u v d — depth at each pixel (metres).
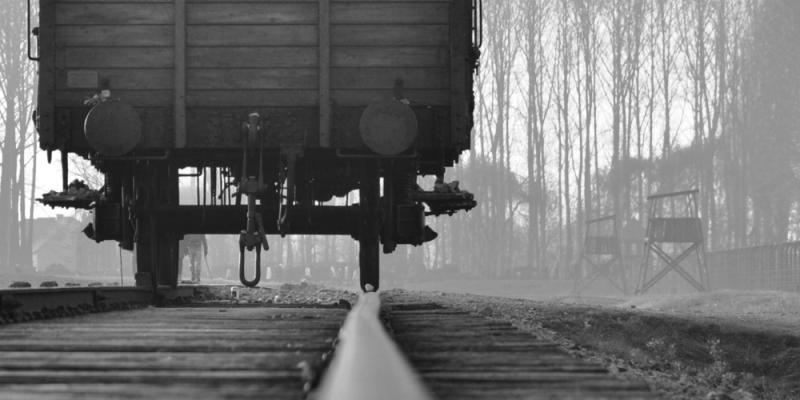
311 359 5.38
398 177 13.77
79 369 5.39
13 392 4.41
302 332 7.59
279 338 7.06
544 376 5.10
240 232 13.66
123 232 13.57
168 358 5.73
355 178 14.24
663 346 13.48
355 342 3.44
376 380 2.62
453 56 12.88
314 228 13.87
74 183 13.57
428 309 12.21
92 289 10.97
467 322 9.15
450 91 12.94
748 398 10.14
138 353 6.11
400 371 2.78
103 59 13.00
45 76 12.91
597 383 4.87
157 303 13.48
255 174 13.88
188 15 13.03
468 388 4.76
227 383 4.77
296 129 13.05
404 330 8.10
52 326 8.28
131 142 12.63
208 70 13.02
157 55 13.02
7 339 7.03
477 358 5.96
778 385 12.70
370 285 13.54
